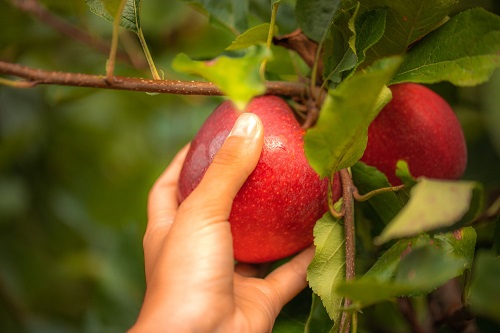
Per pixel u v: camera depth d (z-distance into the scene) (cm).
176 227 28
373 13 30
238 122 30
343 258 30
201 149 32
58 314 63
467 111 44
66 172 64
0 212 63
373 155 33
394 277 27
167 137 57
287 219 30
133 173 63
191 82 30
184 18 51
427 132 33
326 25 32
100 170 65
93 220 64
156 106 58
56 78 29
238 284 32
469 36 29
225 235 28
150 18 50
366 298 24
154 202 36
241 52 37
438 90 43
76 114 64
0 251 63
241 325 28
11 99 61
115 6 27
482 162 45
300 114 33
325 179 31
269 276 33
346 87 24
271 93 33
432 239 28
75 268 62
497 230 31
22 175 64
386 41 31
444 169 34
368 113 25
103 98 65
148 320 27
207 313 27
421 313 44
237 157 29
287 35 33
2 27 48
